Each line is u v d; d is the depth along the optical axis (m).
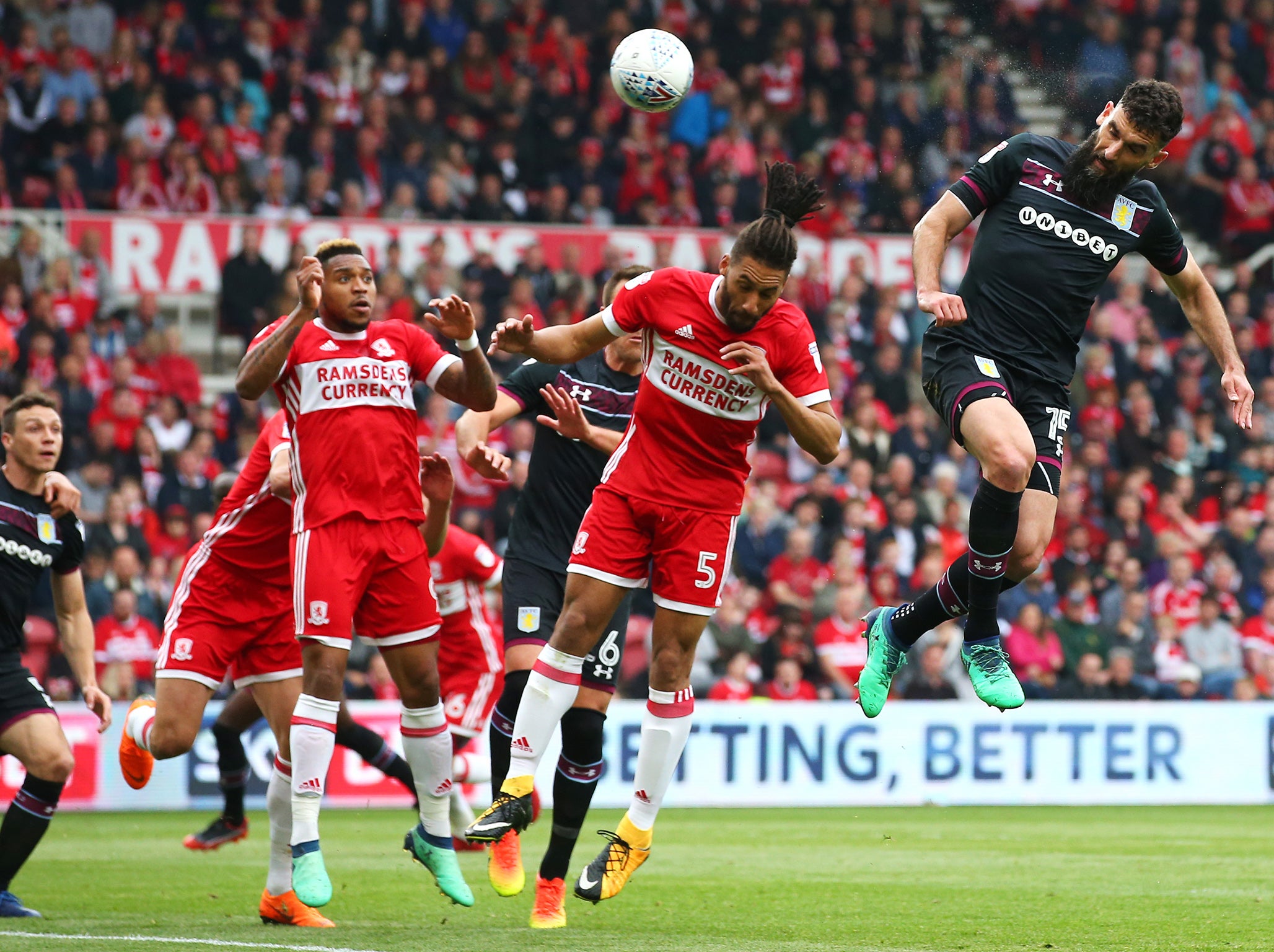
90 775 39.62
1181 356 62.03
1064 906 21.84
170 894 23.03
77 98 60.19
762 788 42.97
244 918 20.09
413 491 19.16
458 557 29.33
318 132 61.22
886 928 19.39
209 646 20.61
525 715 18.69
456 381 19.19
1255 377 63.47
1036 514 19.06
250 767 40.03
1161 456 58.91
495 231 57.47
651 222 63.97
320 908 20.17
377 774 41.28
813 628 48.22
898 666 20.77
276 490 19.92
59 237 55.06
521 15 68.44
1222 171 69.69
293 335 18.06
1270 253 68.38
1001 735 44.59
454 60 66.44
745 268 17.45
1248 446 60.25
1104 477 56.84
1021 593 49.69
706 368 18.08
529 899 22.69
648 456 18.61
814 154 67.62
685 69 21.70
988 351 19.00
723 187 65.19
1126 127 18.23
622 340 22.25
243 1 64.56
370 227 56.09
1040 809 42.19
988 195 19.17
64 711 39.56
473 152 63.72
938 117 69.62
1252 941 18.39
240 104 61.19
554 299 57.34
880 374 58.69
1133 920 20.30
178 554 47.66
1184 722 45.72
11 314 53.75
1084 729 45.06
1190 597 52.28
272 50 64.19
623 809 40.78
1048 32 72.94
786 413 17.89
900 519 52.91
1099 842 32.34
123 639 43.62
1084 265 19.03
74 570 22.05
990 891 23.78
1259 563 54.22
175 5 63.28
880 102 69.69
